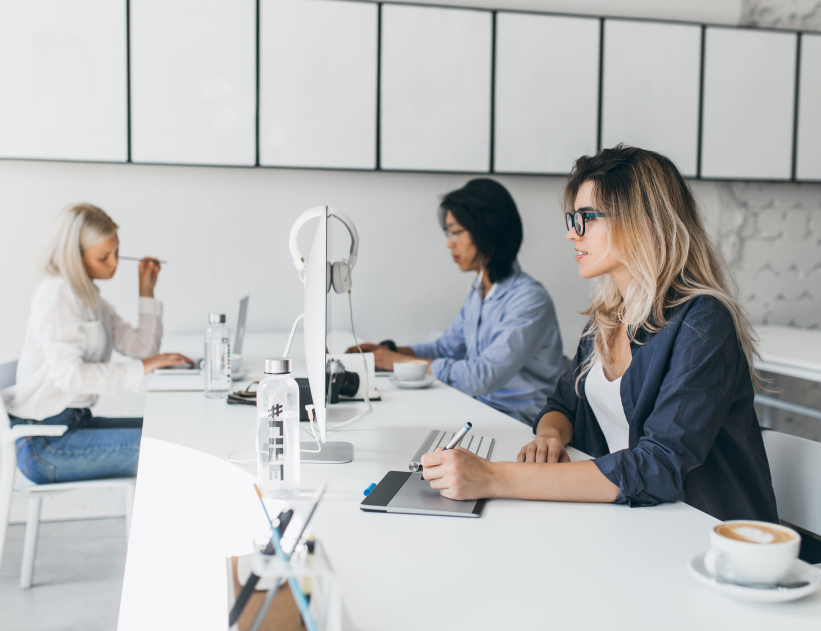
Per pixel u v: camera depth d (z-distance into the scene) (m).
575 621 0.60
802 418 3.14
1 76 2.48
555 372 2.15
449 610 0.62
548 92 2.91
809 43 3.10
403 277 2.98
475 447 1.18
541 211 3.05
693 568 0.69
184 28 2.61
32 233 2.61
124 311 2.72
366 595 0.65
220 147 2.69
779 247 3.29
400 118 2.81
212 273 2.80
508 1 2.90
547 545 0.77
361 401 1.63
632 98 2.97
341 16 2.73
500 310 2.08
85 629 1.82
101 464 1.73
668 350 1.06
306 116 2.74
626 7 3.02
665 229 1.10
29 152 2.53
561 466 0.93
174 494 0.93
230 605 0.59
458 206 2.12
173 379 1.89
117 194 2.68
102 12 2.54
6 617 1.88
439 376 1.97
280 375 0.93
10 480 1.64
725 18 3.12
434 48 2.81
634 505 0.90
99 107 2.57
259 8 2.66
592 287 1.41
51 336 1.83
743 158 3.08
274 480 0.92
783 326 3.27
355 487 0.97
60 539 2.47
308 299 1.14
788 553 0.63
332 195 2.88
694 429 0.95
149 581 0.68
